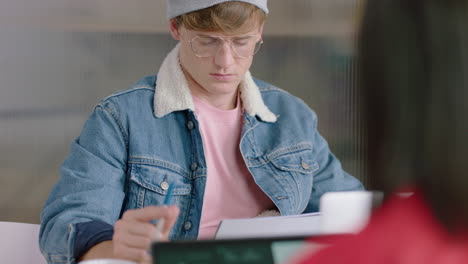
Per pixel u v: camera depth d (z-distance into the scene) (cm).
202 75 147
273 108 168
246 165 153
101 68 309
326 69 312
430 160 48
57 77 311
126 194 145
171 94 151
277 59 311
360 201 77
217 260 69
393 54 50
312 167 162
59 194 136
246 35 143
